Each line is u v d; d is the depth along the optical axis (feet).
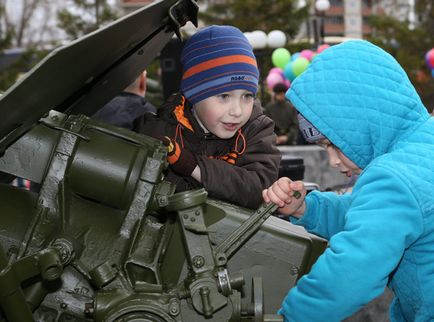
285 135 29.71
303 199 7.23
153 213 6.75
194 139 8.14
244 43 8.08
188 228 6.15
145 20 6.66
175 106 8.30
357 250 5.87
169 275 6.44
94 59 6.54
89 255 6.50
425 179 6.04
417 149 6.20
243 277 6.20
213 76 7.84
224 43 7.97
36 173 6.72
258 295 6.21
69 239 6.39
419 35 68.39
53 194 6.61
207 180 7.60
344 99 6.38
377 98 6.35
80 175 6.62
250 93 7.92
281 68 37.86
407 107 6.39
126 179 6.60
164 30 7.76
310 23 59.98
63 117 6.86
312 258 6.75
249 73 7.89
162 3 6.56
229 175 7.69
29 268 6.13
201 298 5.93
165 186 6.73
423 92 62.34
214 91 7.81
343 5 107.24
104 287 6.29
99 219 6.66
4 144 6.55
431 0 74.23
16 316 6.15
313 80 6.51
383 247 5.86
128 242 6.56
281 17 59.62
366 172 6.22
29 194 7.02
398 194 5.96
